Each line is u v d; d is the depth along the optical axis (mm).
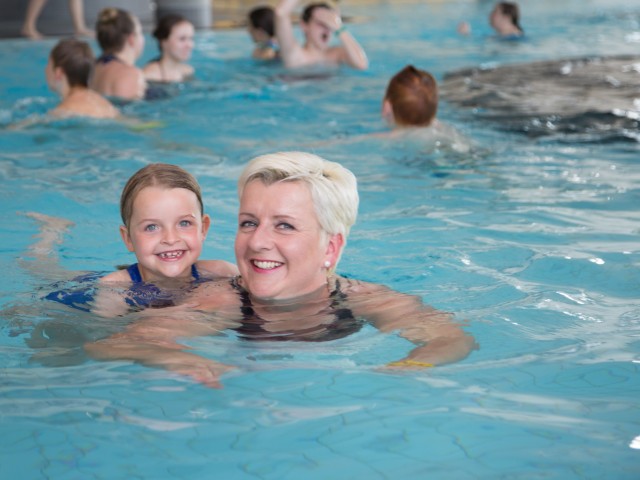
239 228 2900
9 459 1994
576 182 5070
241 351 2635
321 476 1909
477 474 1913
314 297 3002
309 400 2293
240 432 2107
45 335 2787
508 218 4352
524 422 2156
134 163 5531
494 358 2594
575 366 2533
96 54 11367
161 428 2133
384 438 2074
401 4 20188
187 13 16391
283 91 8195
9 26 14508
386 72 9523
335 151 5730
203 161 5574
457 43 12695
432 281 3406
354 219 2947
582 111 7199
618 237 4020
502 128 6574
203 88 8250
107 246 3939
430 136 5945
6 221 4289
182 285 3211
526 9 18719
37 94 8188
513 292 3252
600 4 19719
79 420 2180
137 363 2537
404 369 2492
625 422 2160
